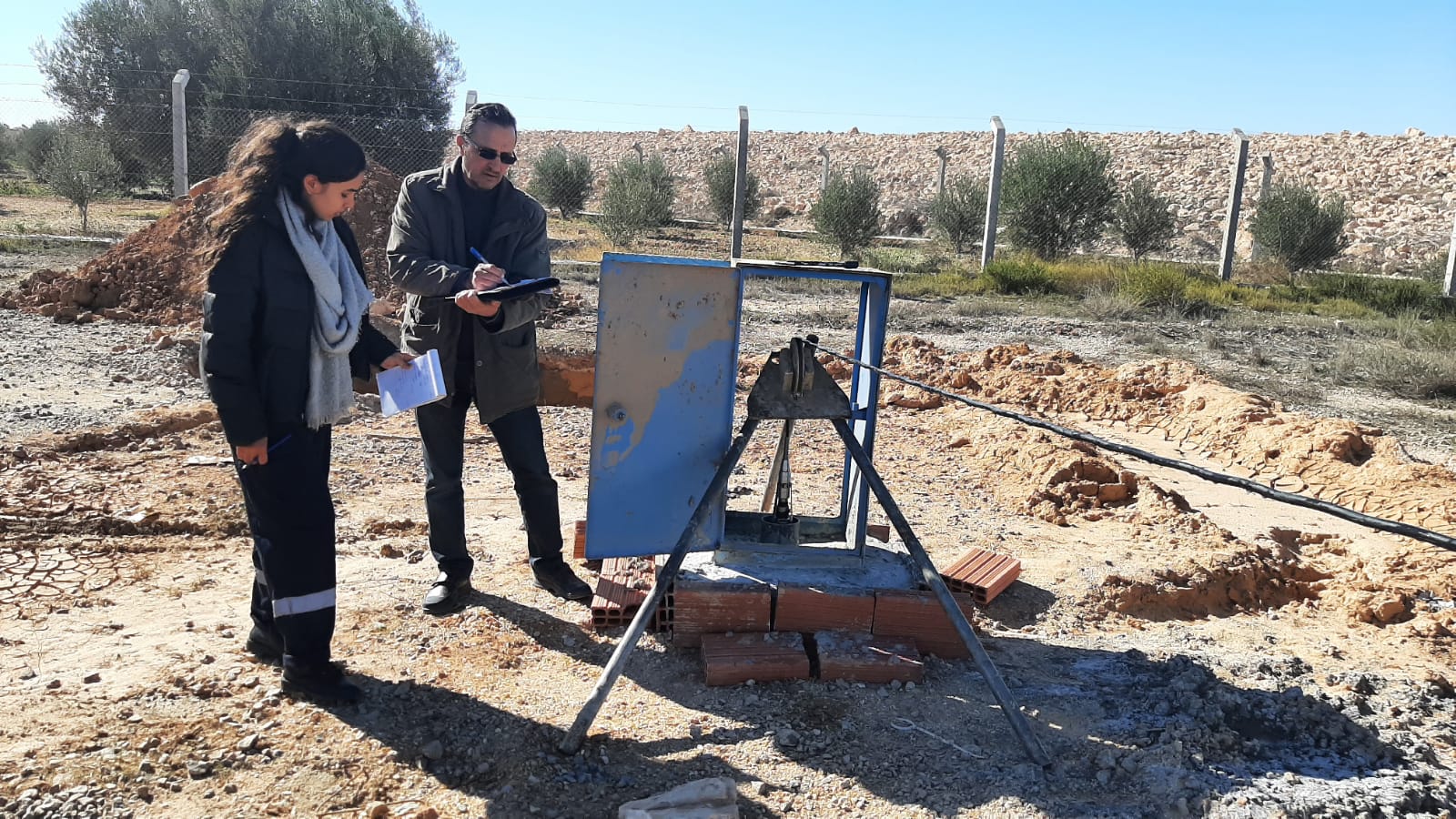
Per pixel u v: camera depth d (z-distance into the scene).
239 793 2.72
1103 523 5.43
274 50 24.17
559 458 6.18
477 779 2.84
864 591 3.69
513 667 3.48
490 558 4.44
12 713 3.01
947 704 3.32
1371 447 6.85
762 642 3.55
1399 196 33.12
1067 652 3.79
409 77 25.19
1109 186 22.28
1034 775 2.91
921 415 7.99
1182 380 8.73
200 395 7.30
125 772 2.75
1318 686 3.56
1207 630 4.19
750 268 3.50
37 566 4.17
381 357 3.31
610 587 3.80
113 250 11.10
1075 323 13.60
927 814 2.73
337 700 3.17
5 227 19.03
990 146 44.44
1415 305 16.58
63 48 24.44
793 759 2.97
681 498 3.62
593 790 2.80
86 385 7.50
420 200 3.64
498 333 3.66
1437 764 3.06
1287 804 2.71
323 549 3.12
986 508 5.64
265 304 2.92
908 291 16.38
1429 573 4.84
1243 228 30.31
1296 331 13.44
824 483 5.90
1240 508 6.09
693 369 3.52
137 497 4.99
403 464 5.87
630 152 52.47
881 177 43.41
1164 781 2.83
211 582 4.11
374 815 2.63
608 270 3.38
